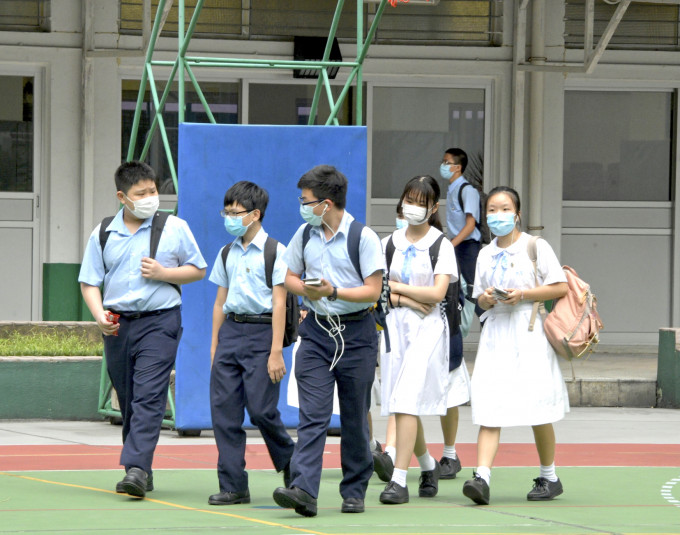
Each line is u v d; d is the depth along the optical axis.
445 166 34.59
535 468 24.36
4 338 36.84
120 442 27.08
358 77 27.42
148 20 38.84
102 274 20.11
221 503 19.50
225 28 42.03
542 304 20.89
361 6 27.38
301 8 42.50
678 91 44.81
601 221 44.66
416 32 43.12
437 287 19.92
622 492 21.53
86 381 31.05
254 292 19.16
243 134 26.19
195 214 26.02
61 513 18.61
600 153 44.69
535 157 43.19
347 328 18.31
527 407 19.89
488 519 18.67
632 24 44.09
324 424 18.38
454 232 34.47
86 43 41.09
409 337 20.05
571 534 17.55
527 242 20.22
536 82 43.06
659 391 35.09
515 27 43.00
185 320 26.48
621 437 29.06
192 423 26.62
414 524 18.08
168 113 42.31
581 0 43.75
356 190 26.50
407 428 19.81
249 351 19.25
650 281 44.94
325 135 26.48
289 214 26.38
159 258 19.78
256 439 28.12
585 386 34.88
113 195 41.78
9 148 41.62
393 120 43.56
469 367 39.09
